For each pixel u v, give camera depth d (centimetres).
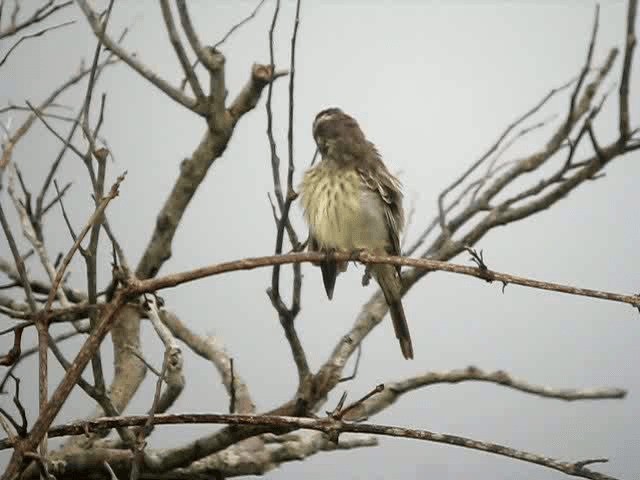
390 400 1173
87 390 882
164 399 941
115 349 1166
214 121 1046
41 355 715
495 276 806
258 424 752
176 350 936
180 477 1086
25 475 979
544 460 737
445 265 823
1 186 809
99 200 817
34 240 980
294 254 780
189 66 1020
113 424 770
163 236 1112
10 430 700
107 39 1018
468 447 741
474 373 1180
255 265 775
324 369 1053
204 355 1259
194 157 1080
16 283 1165
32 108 937
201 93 1035
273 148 967
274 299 1007
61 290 1059
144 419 764
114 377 1155
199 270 762
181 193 1094
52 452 1033
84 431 767
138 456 705
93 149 847
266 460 1117
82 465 1021
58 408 703
